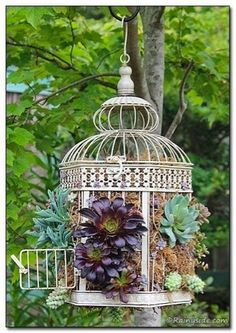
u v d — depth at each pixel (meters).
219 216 4.97
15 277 2.63
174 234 2.13
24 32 2.92
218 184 4.97
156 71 2.75
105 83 2.92
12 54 2.97
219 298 4.86
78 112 2.71
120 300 2.06
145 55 2.77
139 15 3.01
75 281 2.10
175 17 3.12
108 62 3.26
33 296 3.38
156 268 2.10
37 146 2.77
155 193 2.12
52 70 2.89
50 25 2.90
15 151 2.54
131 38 2.59
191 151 4.95
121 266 2.04
